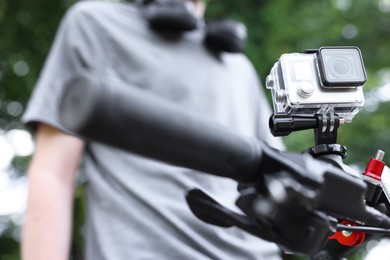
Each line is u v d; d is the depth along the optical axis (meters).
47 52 8.42
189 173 1.79
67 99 0.58
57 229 1.76
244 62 2.20
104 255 1.72
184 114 0.64
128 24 1.97
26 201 1.82
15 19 8.45
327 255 1.13
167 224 1.72
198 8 2.18
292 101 1.07
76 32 1.97
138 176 1.78
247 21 7.54
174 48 1.96
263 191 0.74
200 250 1.72
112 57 1.93
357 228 1.00
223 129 0.68
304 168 0.73
